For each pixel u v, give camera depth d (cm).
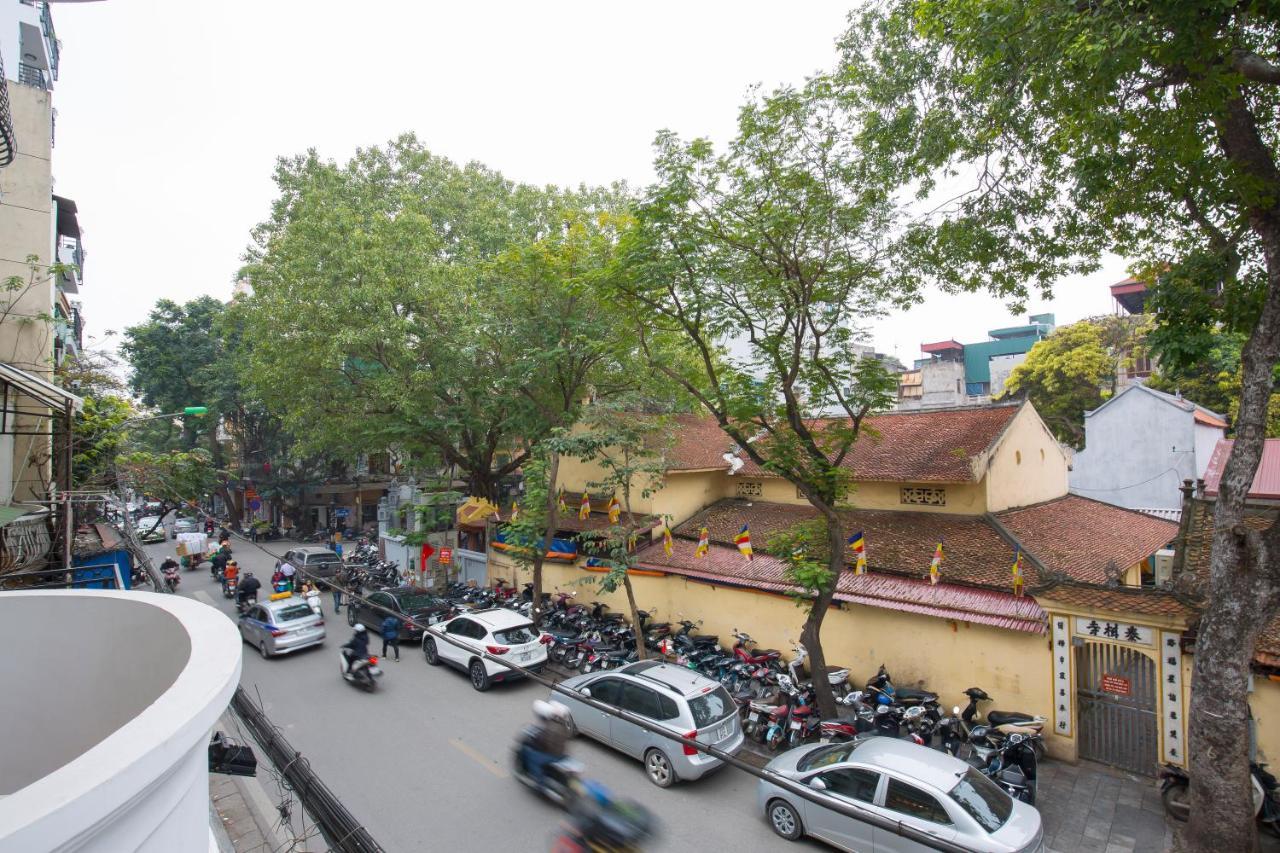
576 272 1650
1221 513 745
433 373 1961
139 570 1772
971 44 829
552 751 805
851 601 1239
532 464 1773
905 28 1041
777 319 1220
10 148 838
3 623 353
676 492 1761
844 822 767
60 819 152
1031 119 941
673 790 953
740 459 1834
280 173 2391
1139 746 975
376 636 1766
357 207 2212
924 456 1452
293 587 2098
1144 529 1647
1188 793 841
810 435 1164
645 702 1007
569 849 683
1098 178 916
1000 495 1418
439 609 1727
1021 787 859
